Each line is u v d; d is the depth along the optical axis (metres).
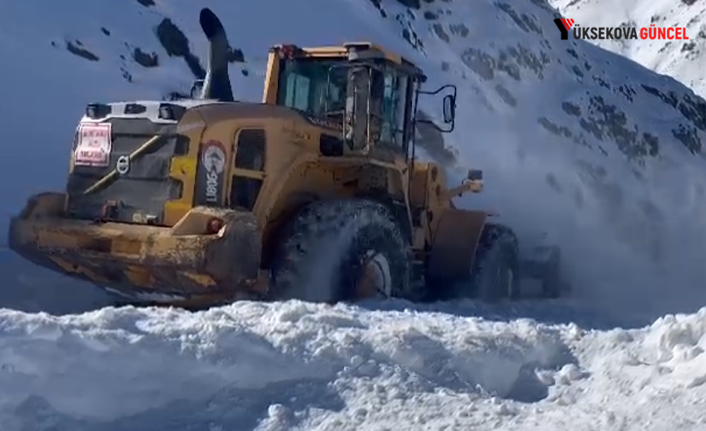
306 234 10.17
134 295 10.34
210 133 9.90
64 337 5.74
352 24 30.50
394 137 12.59
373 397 5.97
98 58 19.47
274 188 10.55
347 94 11.68
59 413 5.33
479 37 36.75
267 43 25.48
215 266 9.01
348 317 7.45
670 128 41.62
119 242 9.50
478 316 10.13
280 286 9.99
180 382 5.80
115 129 10.23
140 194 9.99
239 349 6.13
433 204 13.43
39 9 19.53
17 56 17.47
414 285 12.85
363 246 10.52
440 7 36.84
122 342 5.87
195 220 9.29
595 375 6.70
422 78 12.98
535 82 37.69
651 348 6.89
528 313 11.62
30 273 11.61
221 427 5.53
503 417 5.73
